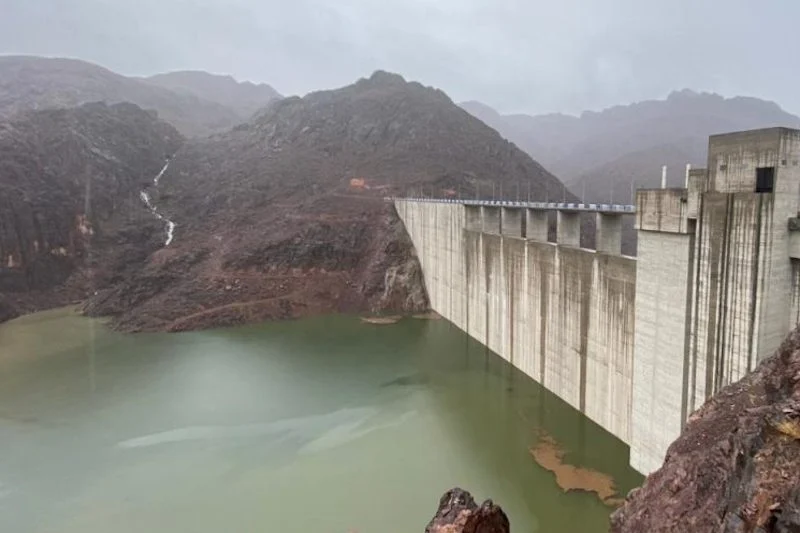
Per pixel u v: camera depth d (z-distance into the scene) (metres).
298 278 88.06
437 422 43.97
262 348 65.88
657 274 31.20
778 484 13.08
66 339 70.44
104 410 47.69
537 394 47.47
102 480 36.59
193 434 42.97
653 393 32.06
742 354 25.89
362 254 92.38
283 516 32.03
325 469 37.25
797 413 13.70
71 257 95.12
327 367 58.12
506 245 54.50
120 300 84.31
